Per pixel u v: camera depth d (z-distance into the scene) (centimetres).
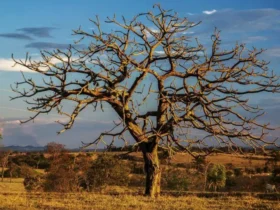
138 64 1948
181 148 1992
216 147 1986
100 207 1486
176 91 2012
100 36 1938
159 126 2012
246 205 1609
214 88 1998
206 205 1593
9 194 1970
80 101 1889
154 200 1727
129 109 1959
